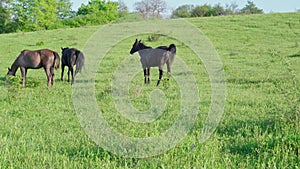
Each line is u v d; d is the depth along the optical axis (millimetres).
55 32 36781
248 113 8984
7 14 61219
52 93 12781
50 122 8656
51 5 63875
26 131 7750
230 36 31594
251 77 15305
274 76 15195
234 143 6551
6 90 13375
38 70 20812
